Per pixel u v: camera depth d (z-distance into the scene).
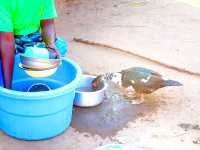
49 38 3.48
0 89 2.99
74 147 3.11
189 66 4.12
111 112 3.46
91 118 3.39
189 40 4.65
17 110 3.03
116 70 4.07
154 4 5.72
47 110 3.04
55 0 5.70
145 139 3.20
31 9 3.34
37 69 3.14
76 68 3.29
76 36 4.69
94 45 4.55
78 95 3.45
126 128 3.30
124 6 5.63
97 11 5.43
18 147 3.09
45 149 3.08
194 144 3.16
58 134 3.20
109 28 4.92
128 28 4.93
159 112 3.48
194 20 5.17
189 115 3.45
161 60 4.21
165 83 3.53
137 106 3.54
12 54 3.23
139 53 4.34
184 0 5.91
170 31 4.86
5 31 3.16
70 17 5.23
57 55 3.35
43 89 3.42
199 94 3.72
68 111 3.19
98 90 3.54
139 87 3.50
